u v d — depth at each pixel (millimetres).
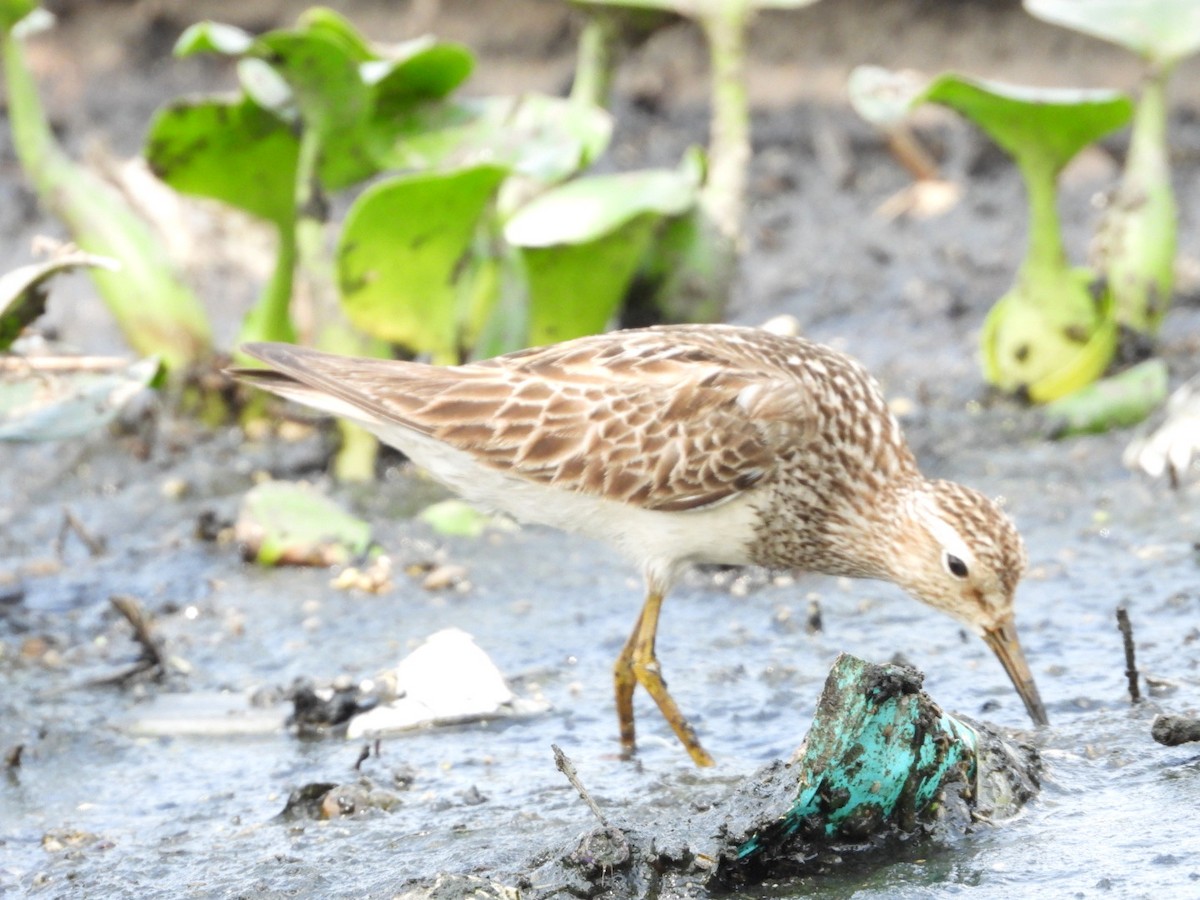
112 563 12531
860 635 10586
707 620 11086
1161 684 9266
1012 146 13391
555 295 12773
